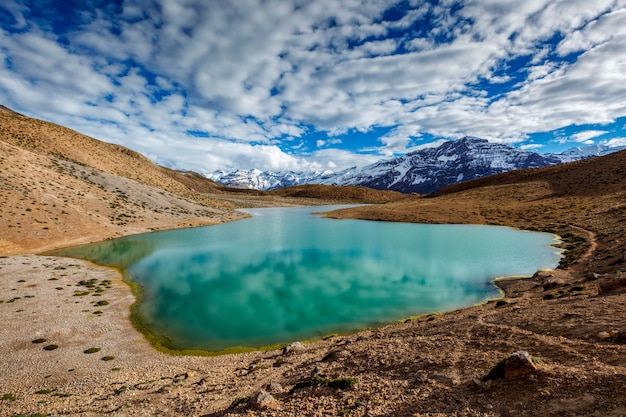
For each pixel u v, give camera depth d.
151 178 128.88
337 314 29.28
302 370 15.96
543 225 70.31
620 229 48.75
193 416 11.75
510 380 9.52
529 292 28.95
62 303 30.05
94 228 67.62
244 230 82.44
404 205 131.25
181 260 49.69
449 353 13.71
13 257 46.53
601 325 12.74
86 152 112.38
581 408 7.48
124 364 20.56
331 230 81.25
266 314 29.44
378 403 10.33
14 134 95.44
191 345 24.00
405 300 32.12
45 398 15.08
